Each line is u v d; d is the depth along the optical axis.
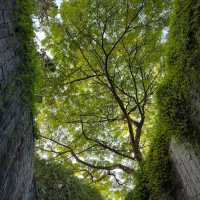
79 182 9.18
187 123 4.91
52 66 8.55
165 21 11.84
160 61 12.32
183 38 4.75
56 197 7.93
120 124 13.74
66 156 13.05
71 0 11.77
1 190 3.55
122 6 11.71
